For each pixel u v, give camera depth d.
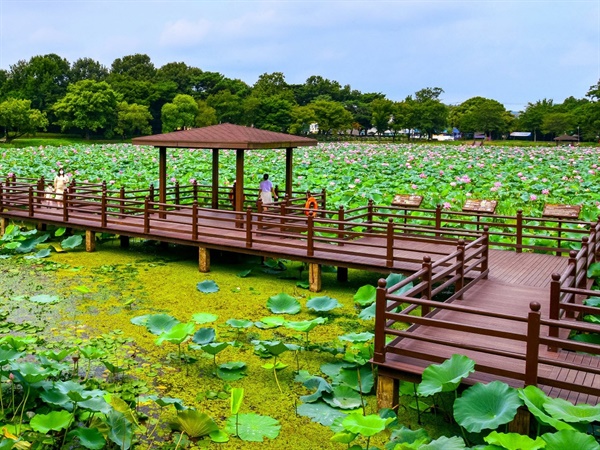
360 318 8.28
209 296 10.18
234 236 11.73
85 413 5.68
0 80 78.94
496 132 93.12
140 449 5.46
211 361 7.55
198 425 5.46
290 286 10.90
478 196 21.75
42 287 10.55
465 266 8.95
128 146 50.81
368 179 25.39
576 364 5.65
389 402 6.05
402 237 9.90
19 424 5.46
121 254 13.31
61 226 14.18
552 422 4.50
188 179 23.53
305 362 7.58
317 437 5.80
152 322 7.89
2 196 15.72
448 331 6.98
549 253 12.59
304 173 27.75
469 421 4.89
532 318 5.38
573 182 25.22
